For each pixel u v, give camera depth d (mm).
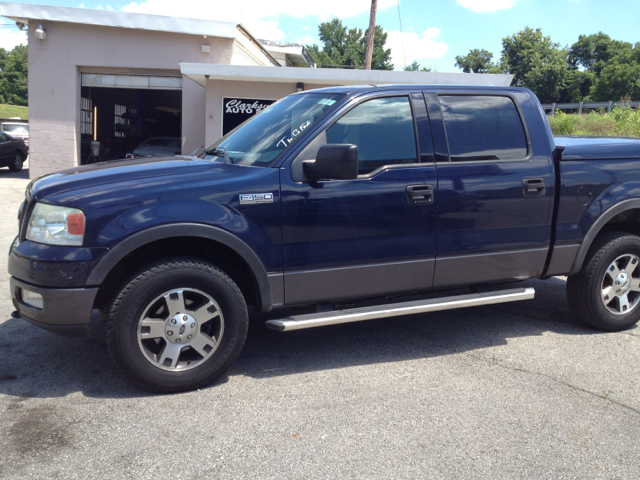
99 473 2426
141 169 3340
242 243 3248
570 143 4477
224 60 15414
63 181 3188
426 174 3674
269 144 3605
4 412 2951
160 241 3318
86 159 16281
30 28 14906
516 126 4043
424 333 4418
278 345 4109
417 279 3770
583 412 3088
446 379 3506
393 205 3586
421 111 3779
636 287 4473
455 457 2615
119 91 19188
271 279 3377
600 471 2529
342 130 3566
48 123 15391
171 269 3111
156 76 15672
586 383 3469
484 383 3447
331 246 3488
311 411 3045
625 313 4461
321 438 2760
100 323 4469
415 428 2879
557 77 65562
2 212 9836
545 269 4172
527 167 3973
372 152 3613
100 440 2697
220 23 14898
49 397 3148
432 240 3734
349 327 4555
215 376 3320
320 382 3441
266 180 3324
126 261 3305
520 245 4012
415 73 12852
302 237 3414
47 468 2451
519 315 4910
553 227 4102
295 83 14156
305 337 4293
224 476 2430
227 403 3129
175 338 3191
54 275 2959
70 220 2982
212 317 3277
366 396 3246
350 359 3838
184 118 15594
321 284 3518
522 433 2848
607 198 4219
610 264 4320
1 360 3652
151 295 3084
